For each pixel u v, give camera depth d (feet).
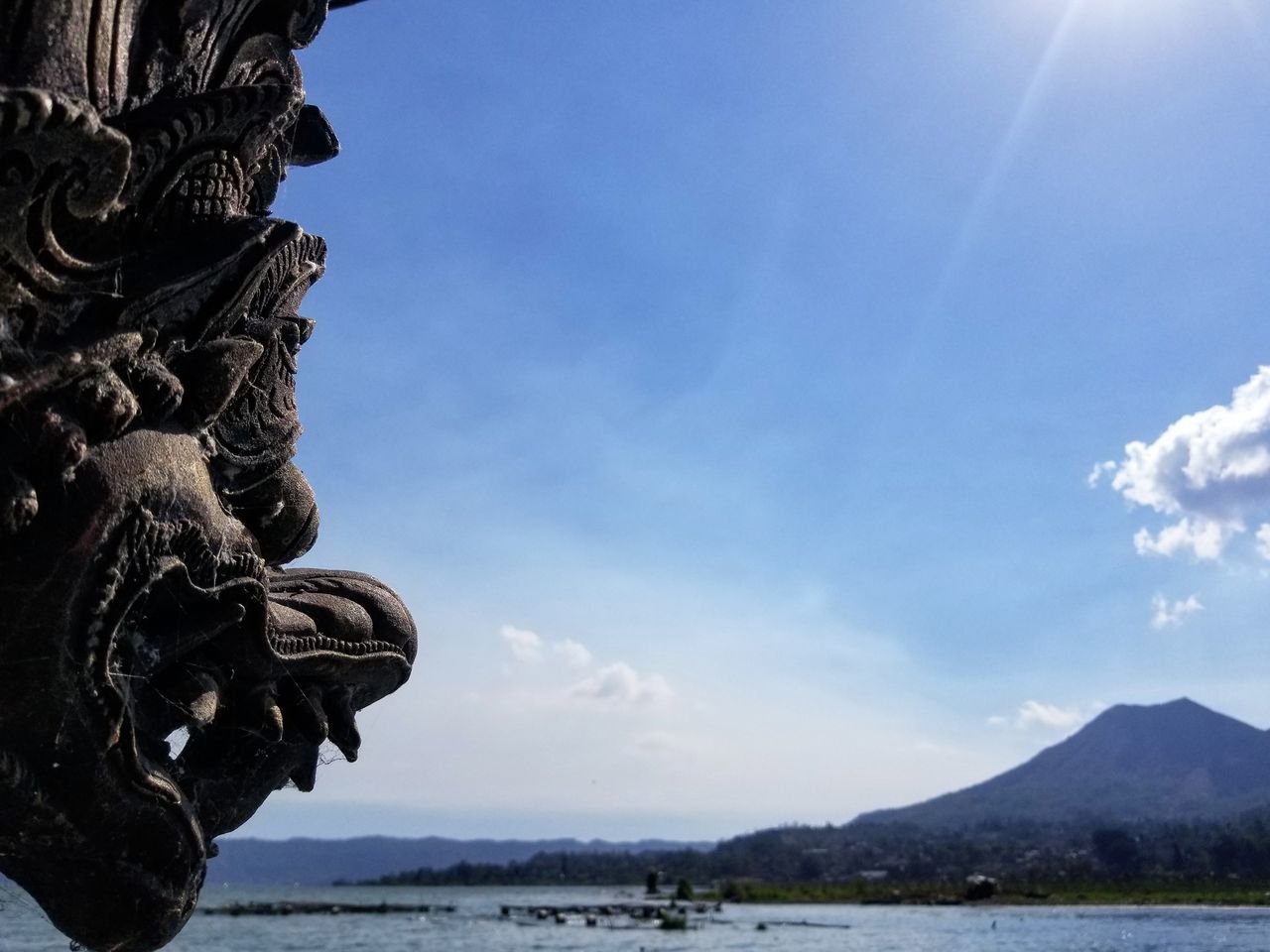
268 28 18.75
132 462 14.87
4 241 13.50
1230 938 132.77
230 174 17.13
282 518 20.06
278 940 158.71
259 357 17.74
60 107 13.03
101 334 14.80
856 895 332.39
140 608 15.90
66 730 14.99
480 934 175.22
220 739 18.97
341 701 20.20
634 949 143.54
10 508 13.39
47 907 17.42
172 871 17.61
